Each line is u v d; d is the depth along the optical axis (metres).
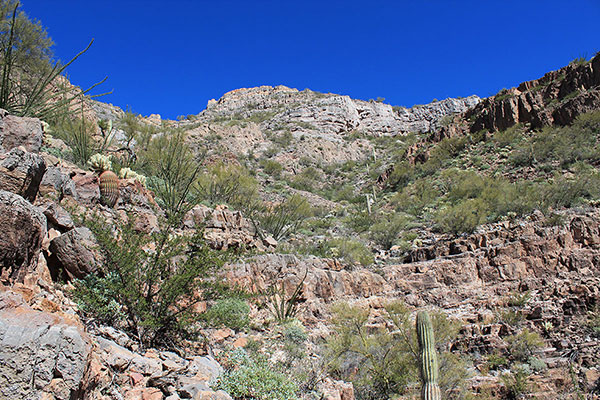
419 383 8.93
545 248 14.30
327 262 14.89
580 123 31.20
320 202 35.56
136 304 6.60
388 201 33.53
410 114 92.62
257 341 8.80
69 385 3.78
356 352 9.70
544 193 20.56
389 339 9.87
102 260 6.65
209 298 7.30
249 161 49.00
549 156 29.78
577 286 12.38
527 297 12.91
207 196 18.97
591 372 9.28
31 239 5.45
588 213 15.32
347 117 82.69
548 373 9.72
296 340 9.66
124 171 12.61
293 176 48.03
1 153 6.94
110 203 10.25
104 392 4.40
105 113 32.69
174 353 6.38
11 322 3.74
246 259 12.28
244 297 7.56
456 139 40.31
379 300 13.57
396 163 44.16
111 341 5.44
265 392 6.32
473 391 9.44
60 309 5.00
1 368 3.52
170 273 7.20
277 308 11.16
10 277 5.11
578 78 36.03
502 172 30.59
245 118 90.69
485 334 11.73
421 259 16.97
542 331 11.59
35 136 8.59
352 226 25.05
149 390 4.98
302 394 7.40
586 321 11.34
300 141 62.66
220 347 8.02
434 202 28.36
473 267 14.79
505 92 44.25
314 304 12.38
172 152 17.86
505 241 15.73
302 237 20.52
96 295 6.17
